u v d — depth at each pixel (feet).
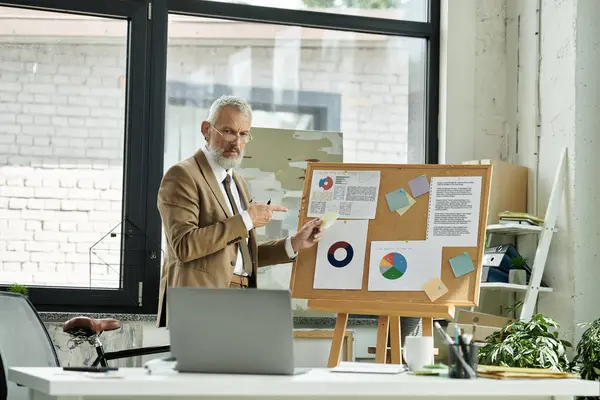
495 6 20.54
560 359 16.25
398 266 13.93
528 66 19.70
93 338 13.66
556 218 18.37
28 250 17.78
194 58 19.02
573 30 18.44
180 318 8.96
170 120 18.72
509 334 16.67
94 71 18.34
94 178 18.16
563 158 18.30
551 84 18.97
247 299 8.84
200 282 14.48
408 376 9.05
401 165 14.84
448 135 20.08
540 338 15.98
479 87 20.35
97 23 18.40
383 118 20.18
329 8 19.95
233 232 14.47
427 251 13.94
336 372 9.46
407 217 14.33
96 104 18.29
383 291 13.79
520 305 18.79
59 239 17.90
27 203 17.87
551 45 19.04
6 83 17.92
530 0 19.75
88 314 17.49
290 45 19.69
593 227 18.16
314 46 19.85
